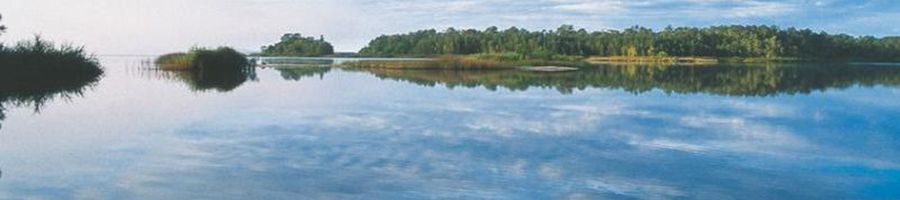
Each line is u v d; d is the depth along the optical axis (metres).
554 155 11.48
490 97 23.12
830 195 8.90
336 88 28.00
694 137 13.55
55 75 35.16
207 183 9.44
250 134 13.77
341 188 9.12
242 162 10.80
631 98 22.83
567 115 17.36
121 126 15.13
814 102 21.41
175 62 48.81
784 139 13.30
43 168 10.40
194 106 19.88
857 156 11.48
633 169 10.36
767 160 11.09
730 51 120.25
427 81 33.56
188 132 14.11
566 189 9.11
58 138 13.36
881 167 10.59
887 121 16.19
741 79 38.22
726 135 13.84
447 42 132.88
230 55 49.19
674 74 45.84
